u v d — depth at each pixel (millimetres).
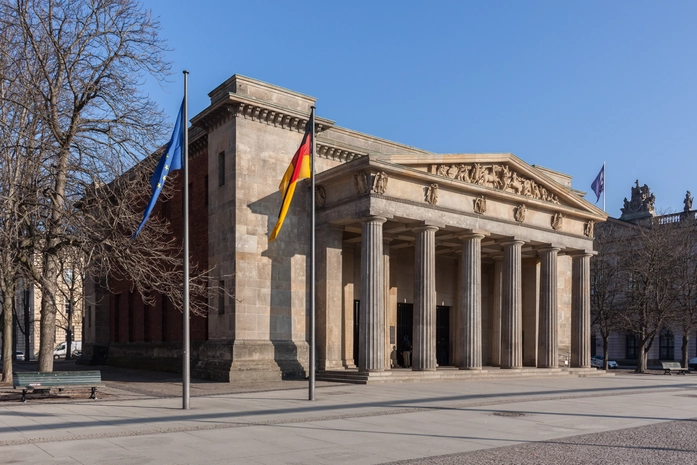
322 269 38750
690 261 68188
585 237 49438
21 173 26703
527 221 45000
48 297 27922
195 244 41344
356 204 36531
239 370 34969
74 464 13078
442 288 52344
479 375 39469
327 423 19203
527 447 15500
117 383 35156
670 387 37156
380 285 35750
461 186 39719
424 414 21531
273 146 38812
